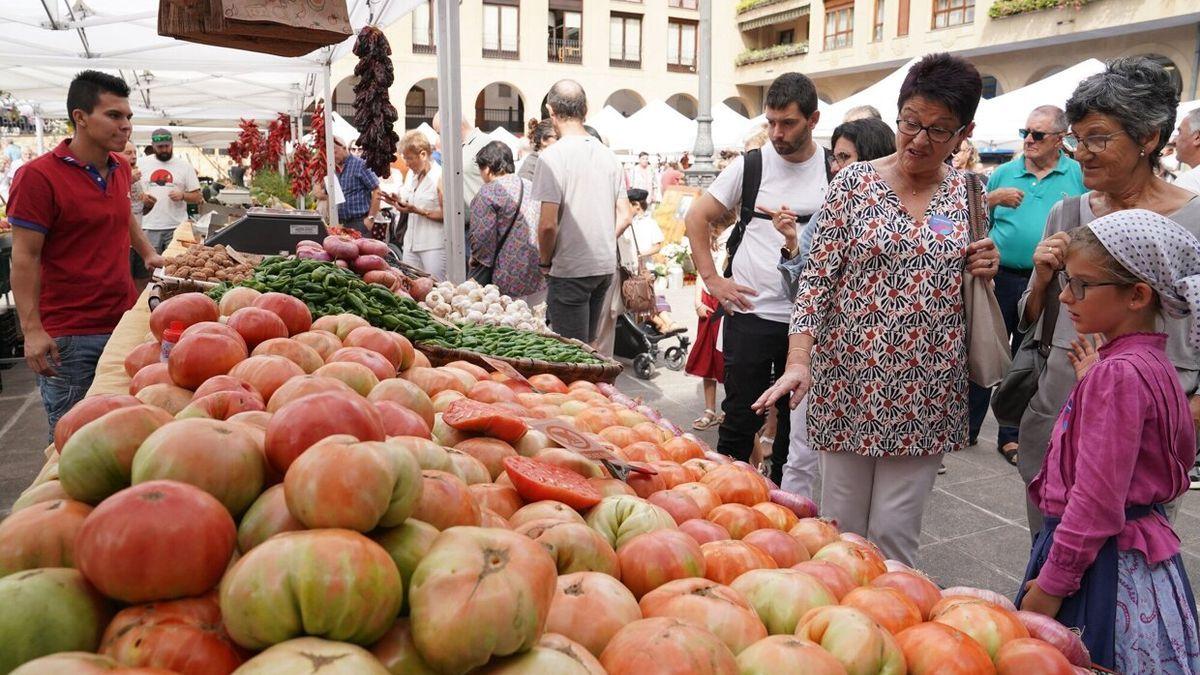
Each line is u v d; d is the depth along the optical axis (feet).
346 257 13.88
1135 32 76.23
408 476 3.79
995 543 13.17
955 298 8.38
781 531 5.74
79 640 3.30
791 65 116.26
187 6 10.09
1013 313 16.79
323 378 5.18
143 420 4.17
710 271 12.16
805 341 8.61
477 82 116.57
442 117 16.10
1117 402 6.03
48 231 12.41
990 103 38.83
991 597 5.24
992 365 8.39
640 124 66.44
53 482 4.48
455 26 15.79
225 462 3.86
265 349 6.89
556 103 16.48
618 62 124.36
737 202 12.39
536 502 5.36
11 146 54.08
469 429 6.37
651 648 3.65
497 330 12.28
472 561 3.46
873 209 8.36
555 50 121.39
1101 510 6.03
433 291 14.74
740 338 12.26
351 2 18.71
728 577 5.02
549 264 16.90
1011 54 88.43
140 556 3.27
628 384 22.93
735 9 127.03
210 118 43.37
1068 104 8.05
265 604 3.16
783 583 4.72
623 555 4.93
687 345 25.26
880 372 8.52
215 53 22.56
